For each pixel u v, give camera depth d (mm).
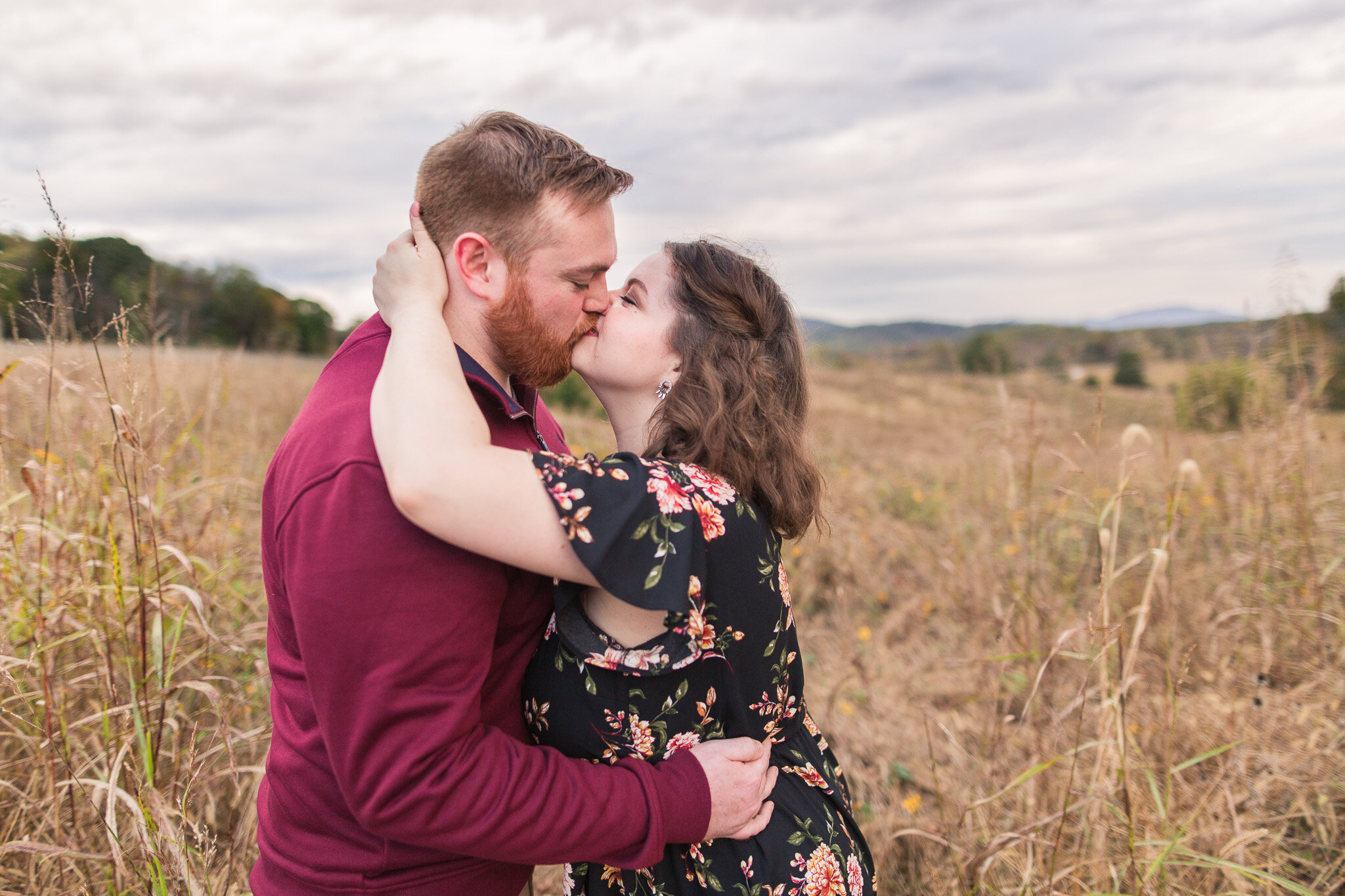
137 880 1586
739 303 1302
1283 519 3277
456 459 955
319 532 968
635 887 1249
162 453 2652
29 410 2418
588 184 1194
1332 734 2402
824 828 1288
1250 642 2938
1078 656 2074
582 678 1161
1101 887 1913
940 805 2271
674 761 1154
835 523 5000
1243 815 2188
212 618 2361
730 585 1136
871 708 3031
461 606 989
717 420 1214
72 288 1729
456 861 1123
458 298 1208
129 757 1741
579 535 995
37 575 1890
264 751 2227
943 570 4270
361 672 954
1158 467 3908
